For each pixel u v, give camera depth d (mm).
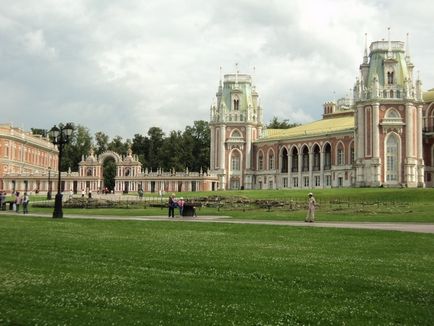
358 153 109750
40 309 13328
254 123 140875
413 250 24734
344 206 65938
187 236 30234
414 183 106438
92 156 145000
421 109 110312
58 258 20875
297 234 31938
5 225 36375
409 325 12305
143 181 138125
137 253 22578
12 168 149375
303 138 130500
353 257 22234
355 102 112062
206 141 191125
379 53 111438
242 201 73625
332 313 13211
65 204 76750
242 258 21547
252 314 13008
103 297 14469
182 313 13016
